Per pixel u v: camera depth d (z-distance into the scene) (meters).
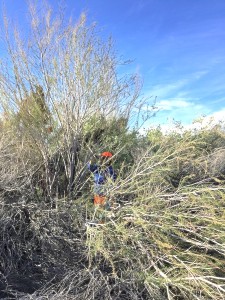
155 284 4.34
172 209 4.91
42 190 5.78
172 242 4.66
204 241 4.70
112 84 6.38
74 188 5.91
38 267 4.71
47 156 5.91
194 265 4.39
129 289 4.38
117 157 6.64
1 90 5.93
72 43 5.90
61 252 4.86
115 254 4.61
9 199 5.30
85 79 6.04
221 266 4.52
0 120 5.99
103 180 5.71
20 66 5.89
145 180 5.14
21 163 5.62
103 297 4.26
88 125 6.20
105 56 6.19
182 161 5.78
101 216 5.01
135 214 4.69
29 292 4.39
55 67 5.90
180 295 4.30
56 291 4.21
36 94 5.92
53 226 5.07
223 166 6.47
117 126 6.79
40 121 5.89
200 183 5.48
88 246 4.69
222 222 4.53
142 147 6.91
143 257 4.64
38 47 5.85
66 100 5.97
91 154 6.08
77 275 4.39
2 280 4.38
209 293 3.95
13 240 4.76
